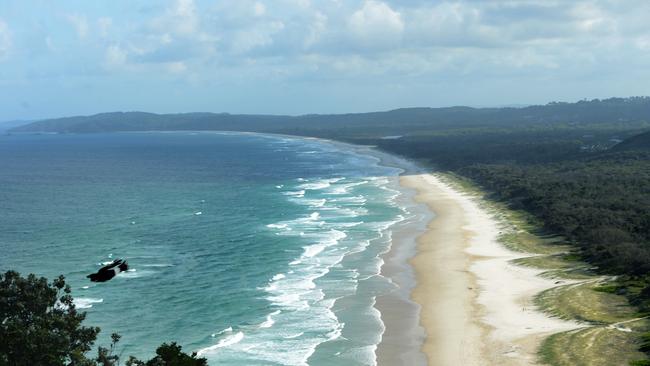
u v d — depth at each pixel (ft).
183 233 312.91
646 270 202.90
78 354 123.85
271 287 219.00
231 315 192.13
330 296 208.74
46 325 124.88
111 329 181.57
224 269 243.40
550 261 239.50
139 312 195.31
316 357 161.27
